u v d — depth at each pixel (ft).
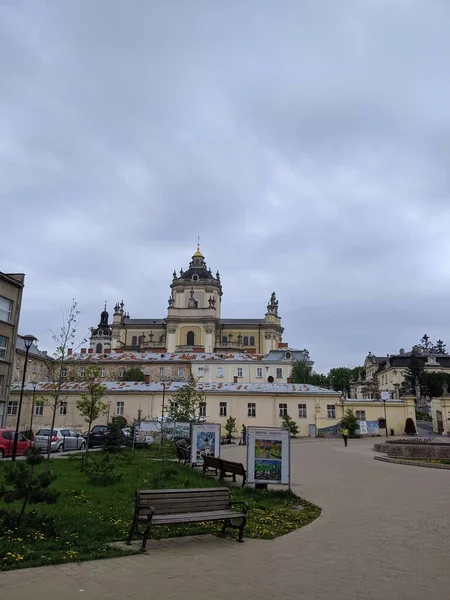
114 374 255.70
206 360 265.13
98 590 20.68
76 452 101.30
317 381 289.94
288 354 290.35
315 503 44.47
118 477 52.39
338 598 20.77
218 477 62.54
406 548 29.17
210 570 23.94
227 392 190.90
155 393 182.60
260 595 20.83
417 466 79.46
